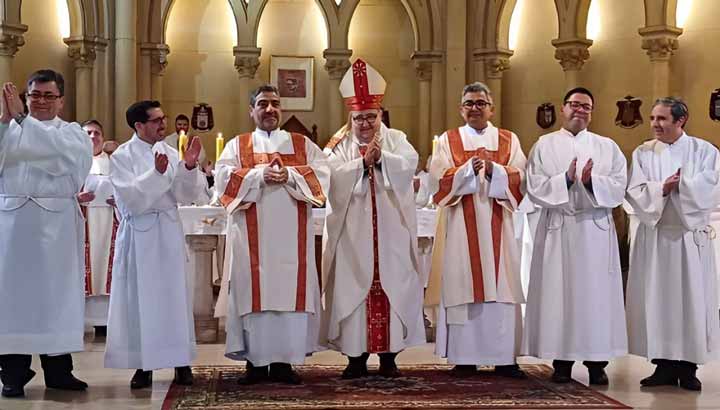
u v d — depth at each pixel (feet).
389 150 23.86
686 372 23.00
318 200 22.66
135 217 22.22
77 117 46.44
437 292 24.31
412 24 50.01
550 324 22.91
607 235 23.02
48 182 21.53
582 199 22.86
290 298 22.48
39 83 21.49
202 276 30.60
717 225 32.14
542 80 48.55
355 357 23.56
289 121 50.52
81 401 21.21
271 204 22.77
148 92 48.21
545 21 48.44
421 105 49.73
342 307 23.13
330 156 23.81
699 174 22.50
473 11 48.65
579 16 46.03
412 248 23.57
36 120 21.24
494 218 23.72
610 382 23.62
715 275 23.13
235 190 22.61
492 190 23.39
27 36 45.80
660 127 23.17
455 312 23.54
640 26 45.27
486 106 24.13
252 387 22.43
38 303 21.39
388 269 23.29
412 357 27.40
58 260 21.58
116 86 46.34
